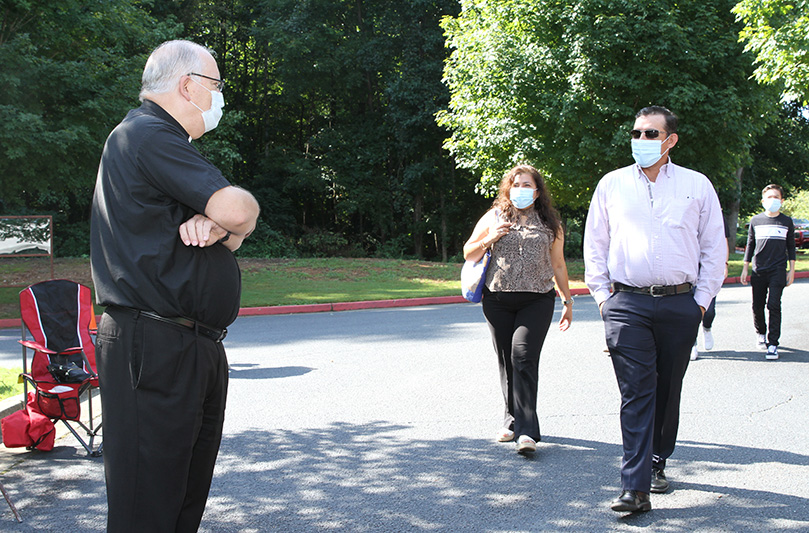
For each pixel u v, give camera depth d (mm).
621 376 3539
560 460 4168
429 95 25922
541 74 16891
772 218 7191
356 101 33094
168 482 2207
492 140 17641
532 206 4504
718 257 3607
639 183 3629
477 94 18234
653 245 3547
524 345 4293
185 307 2186
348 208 29969
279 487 3773
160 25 17500
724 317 10211
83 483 3914
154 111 2309
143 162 2152
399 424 4965
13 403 5227
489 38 17172
